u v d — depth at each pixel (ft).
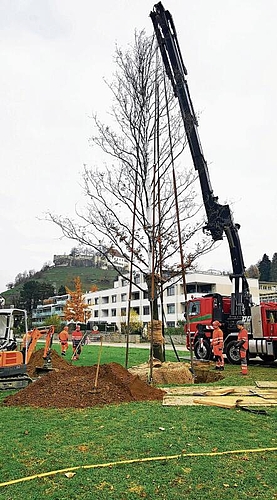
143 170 50.21
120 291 237.04
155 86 47.70
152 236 45.01
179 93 51.42
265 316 60.39
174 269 52.80
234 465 17.22
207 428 22.81
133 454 18.58
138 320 183.83
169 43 50.14
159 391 33.47
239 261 61.62
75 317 188.85
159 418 25.00
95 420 24.84
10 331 45.24
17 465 17.56
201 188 55.47
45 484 15.66
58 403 29.45
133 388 32.22
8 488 15.40
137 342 143.02
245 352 49.70
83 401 29.71
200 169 54.75
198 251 66.33
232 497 14.48
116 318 236.43
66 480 15.94
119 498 14.52
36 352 56.59
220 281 183.83
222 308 66.69
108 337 155.43
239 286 62.69
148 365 44.42
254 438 21.01
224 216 55.57
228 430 22.44
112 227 63.67
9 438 21.49
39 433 22.31
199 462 17.57
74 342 72.54
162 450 19.08
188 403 29.55
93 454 18.72
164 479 15.92
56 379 34.27
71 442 20.56
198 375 47.57
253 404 29.04
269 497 14.47
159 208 46.16
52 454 18.84
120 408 27.96
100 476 16.25
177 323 175.42
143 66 50.44
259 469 16.79
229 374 49.85
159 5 49.60
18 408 28.94
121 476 16.24
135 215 48.37
